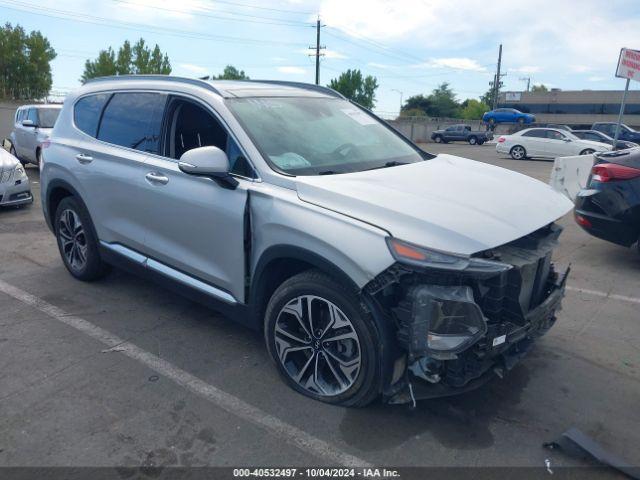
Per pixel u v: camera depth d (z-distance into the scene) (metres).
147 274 4.27
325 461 2.78
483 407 3.26
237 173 3.49
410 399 2.94
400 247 2.70
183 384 3.47
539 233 3.33
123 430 3.00
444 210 2.89
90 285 5.15
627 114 61.03
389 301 2.88
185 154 3.32
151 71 50.16
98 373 3.59
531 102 66.19
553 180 9.53
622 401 3.36
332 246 2.89
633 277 5.70
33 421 3.07
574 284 5.47
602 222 5.91
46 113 13.43
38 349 3.91
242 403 3.27
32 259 5.99
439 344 2.71
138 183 4.09
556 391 3.46
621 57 10.09
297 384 3.33
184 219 3.76
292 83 4.62
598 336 4.26
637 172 5.70
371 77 70.94
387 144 4.16
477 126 55.97
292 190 3.20
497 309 2.86
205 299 3.82
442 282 2.71
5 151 8.98
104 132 4.60
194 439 2.94
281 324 3.32
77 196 4.78
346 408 3.20
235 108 3.69
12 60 44.19
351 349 3.03
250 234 3.35
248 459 2.79
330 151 3.71
